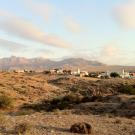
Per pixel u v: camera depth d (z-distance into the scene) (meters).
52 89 78.81
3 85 70.62
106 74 170.12
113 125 21.86
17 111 41.78
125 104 37.25
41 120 22.30
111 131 19.27
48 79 117.94
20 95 64.69
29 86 75.25
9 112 42.09
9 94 61.97
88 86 84.50
